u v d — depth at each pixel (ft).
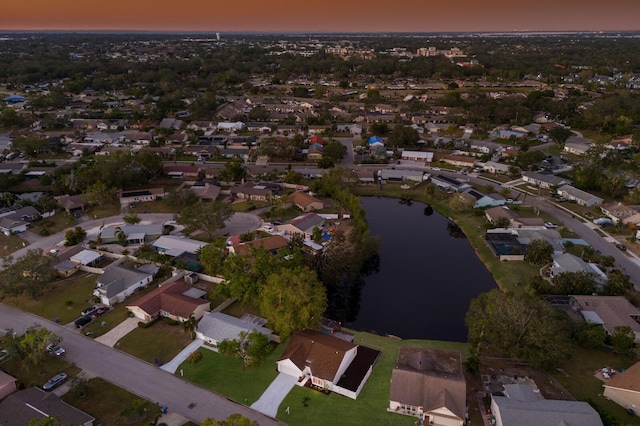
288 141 624.59
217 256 330.75
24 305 305.53
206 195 476.13
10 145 640.99
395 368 231.91
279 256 341.62
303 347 248.11
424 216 485.56
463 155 628.28
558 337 238.89
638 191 456.45
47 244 387.75
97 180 477.36
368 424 211.41
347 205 452.76
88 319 286.46
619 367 244.83
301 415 216.74
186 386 234.58
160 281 334.85
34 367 246.88
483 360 251.80
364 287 357.41
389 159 623.36
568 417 195.83
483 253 391.04
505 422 197.16
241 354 248.52
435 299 338.75
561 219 437.17
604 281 318.45
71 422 201.57
